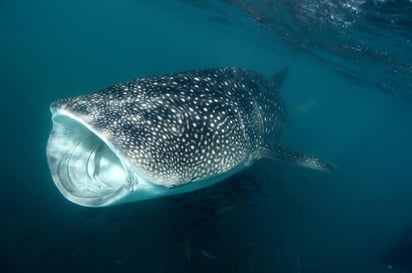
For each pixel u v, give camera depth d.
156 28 68.38
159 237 7.77
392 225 21.28
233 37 34.44
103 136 3.06
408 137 73.25
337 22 12.96
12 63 29.39
